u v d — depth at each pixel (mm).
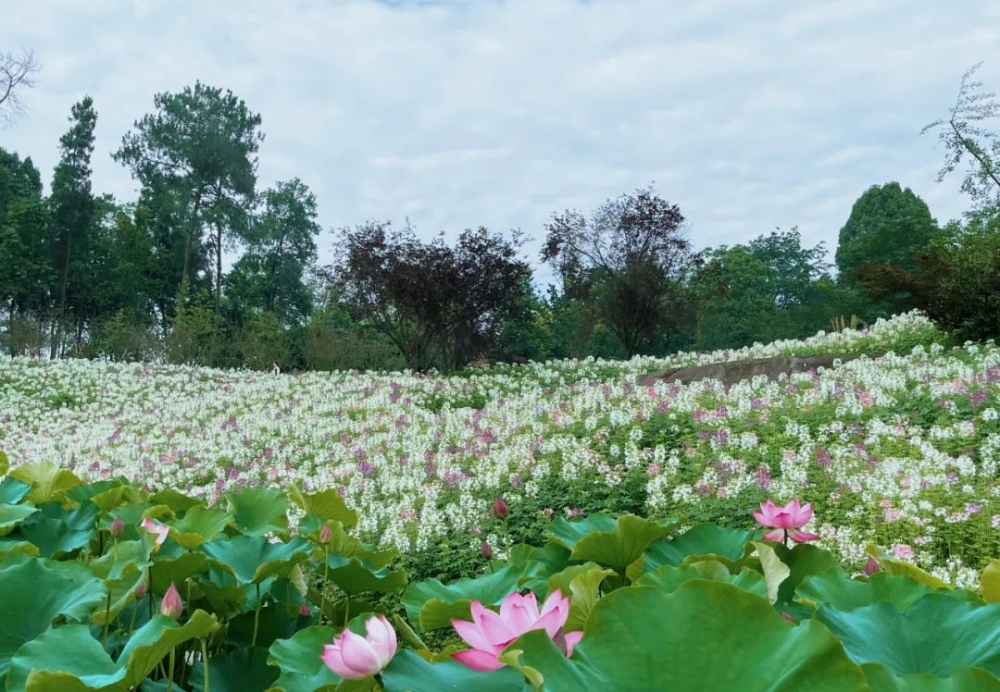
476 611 1604
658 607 1490
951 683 1492
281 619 2848
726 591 1475
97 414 19188
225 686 2416
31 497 4473
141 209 59281
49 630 2029
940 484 7828
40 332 34312
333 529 3248
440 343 24125
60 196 51844
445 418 14180
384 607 6691
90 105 53188
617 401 13117
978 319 16875
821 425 10477
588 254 27625
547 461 10023
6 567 2521
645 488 9000
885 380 11930
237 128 62406
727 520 7746
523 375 21281
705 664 1416
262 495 3916
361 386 18625
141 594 2670
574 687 1357
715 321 47250
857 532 7117
